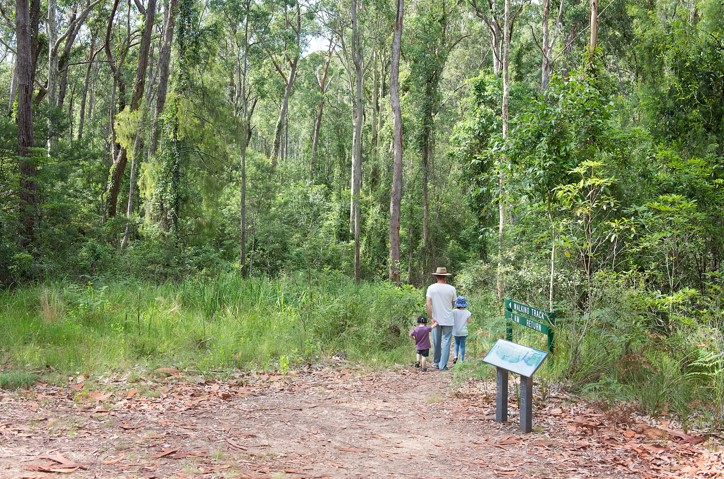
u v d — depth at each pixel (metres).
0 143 16.12
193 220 25.27
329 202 42.53
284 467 4.70
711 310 9.28
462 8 37.09
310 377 8.78
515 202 12.65
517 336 10.16
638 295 9.02
